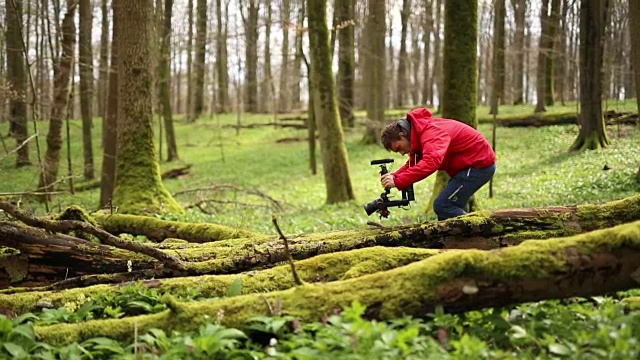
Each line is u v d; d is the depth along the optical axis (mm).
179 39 32062
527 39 37781
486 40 26766
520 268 3961
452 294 4023
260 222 13250
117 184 12992
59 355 3887
